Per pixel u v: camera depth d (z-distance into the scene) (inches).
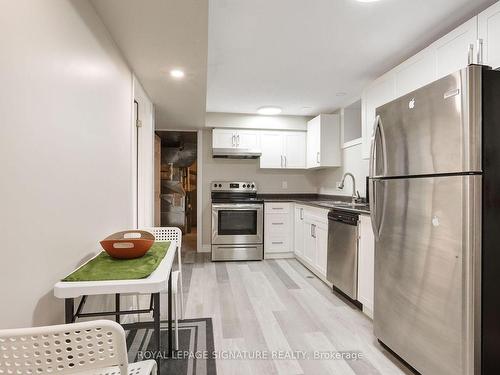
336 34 88.0
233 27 83.9
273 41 92.4
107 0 58.2
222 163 197.3
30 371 29.0
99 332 29.7
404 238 69.3
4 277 34.2
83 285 42.9
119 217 82.0
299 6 73.9
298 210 171.3
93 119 61.5
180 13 62.8
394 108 72.0
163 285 45.4
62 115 47.9
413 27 84.2
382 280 78.0
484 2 72.1
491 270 55.1
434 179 60.6
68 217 50.4
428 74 87.5
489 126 54.5
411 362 67.5
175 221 253.0
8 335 27.5
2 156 33.7
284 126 189.8
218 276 143.3
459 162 55.3
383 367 71.7
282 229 179.8
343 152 167.2
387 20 80.6
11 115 35.2
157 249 66.9
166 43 76.5
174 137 237.8
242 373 69.5
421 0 71.6
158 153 182.4
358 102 156.5
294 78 125.1
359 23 81.9
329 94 146.6
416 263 65.6
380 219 77.7
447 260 57.8
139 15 63.8
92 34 60.4
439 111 59.2
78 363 29.9
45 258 43.3
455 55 77.6
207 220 197.2
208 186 196.7
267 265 163.8
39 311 41.8
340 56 103.3
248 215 173.9
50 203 44.4
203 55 83.4
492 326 55.2
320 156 168.7
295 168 194.2
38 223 41.2
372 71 117.3
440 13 77.2
